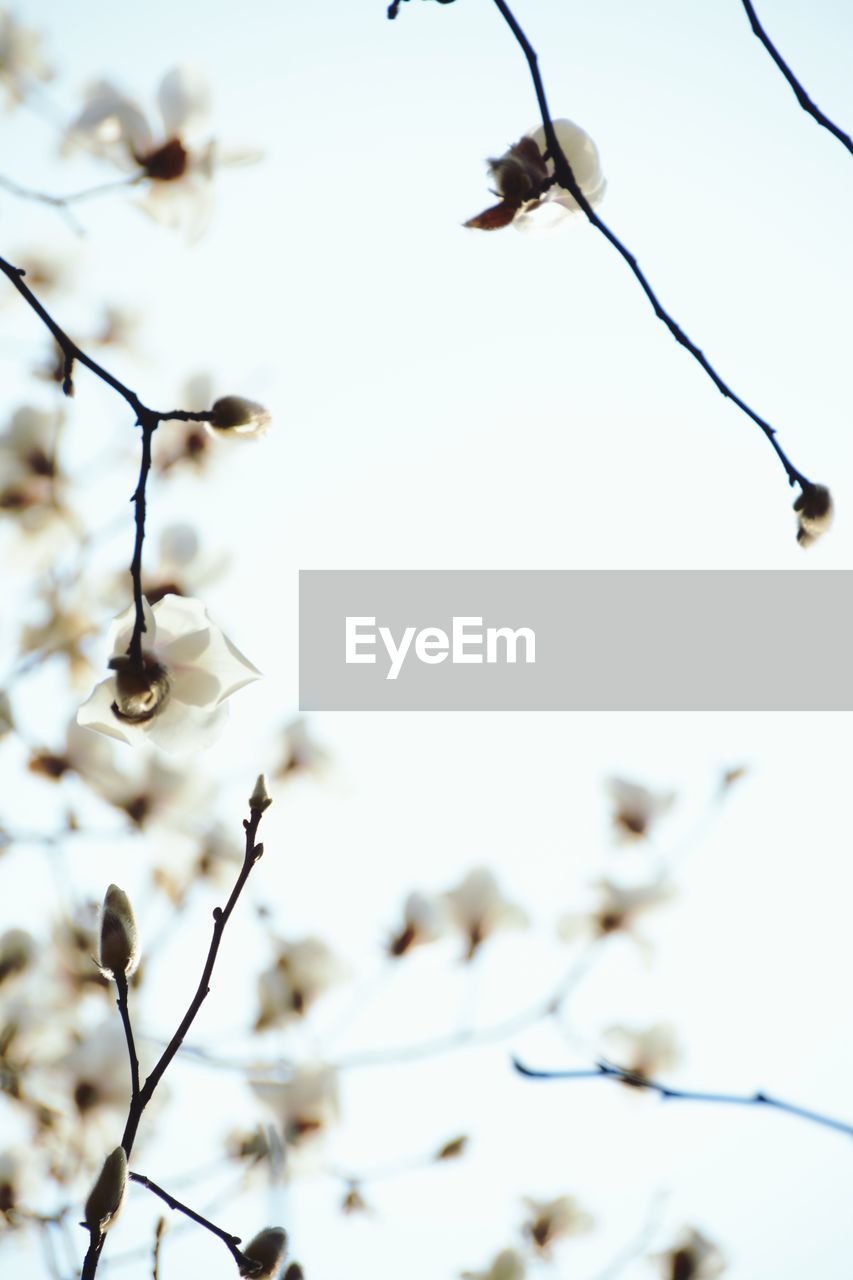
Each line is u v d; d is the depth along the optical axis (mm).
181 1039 1388
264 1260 1397
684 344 1493
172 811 1863
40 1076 1733
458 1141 1844
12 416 1841
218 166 1651
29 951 1796
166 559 1849
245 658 1455
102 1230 1350
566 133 1535
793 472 1506
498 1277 1858
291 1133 1820
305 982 1872
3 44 1758
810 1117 1483
